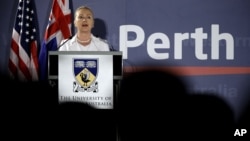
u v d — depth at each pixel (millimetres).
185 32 12930
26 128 12047
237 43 12922
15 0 12883
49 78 8500
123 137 12227
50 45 12234
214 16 12938
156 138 12523
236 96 12938
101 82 8445
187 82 12914
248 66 12922
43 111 12172
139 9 12938
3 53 12828
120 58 8438
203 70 12930
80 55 8406
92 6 12867
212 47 12914
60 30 12336
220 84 12969
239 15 12938
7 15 12883
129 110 12703
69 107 9234
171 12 12938
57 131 10148
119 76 8477
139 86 12820
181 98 12812
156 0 12914
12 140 11625
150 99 12805
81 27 11500
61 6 12383
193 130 12703
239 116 12844
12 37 12375
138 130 12531
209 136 12695
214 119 12820
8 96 12516
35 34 12633
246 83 12953
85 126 10102
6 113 12297
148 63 12883
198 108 12820
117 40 12914
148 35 12938
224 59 12922
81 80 8438
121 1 12898
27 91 12281
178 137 12641
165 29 12953
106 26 12914
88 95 8469
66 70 8430
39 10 12844
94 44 11594
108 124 10125
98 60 8414
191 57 12930
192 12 12938
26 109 12234
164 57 12914
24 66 12227
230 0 12930
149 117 12695
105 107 8500
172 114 12773
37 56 12734
